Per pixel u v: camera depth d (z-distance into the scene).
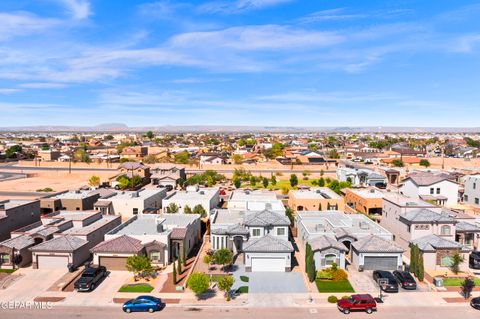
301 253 46.12
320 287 35.81
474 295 33.94
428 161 135.12
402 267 39.88
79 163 135.62
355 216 53.34
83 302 32.53
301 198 64.62
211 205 62.56
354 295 31.89
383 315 30.39
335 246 39.28
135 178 92.50
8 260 40.25
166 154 165.00
